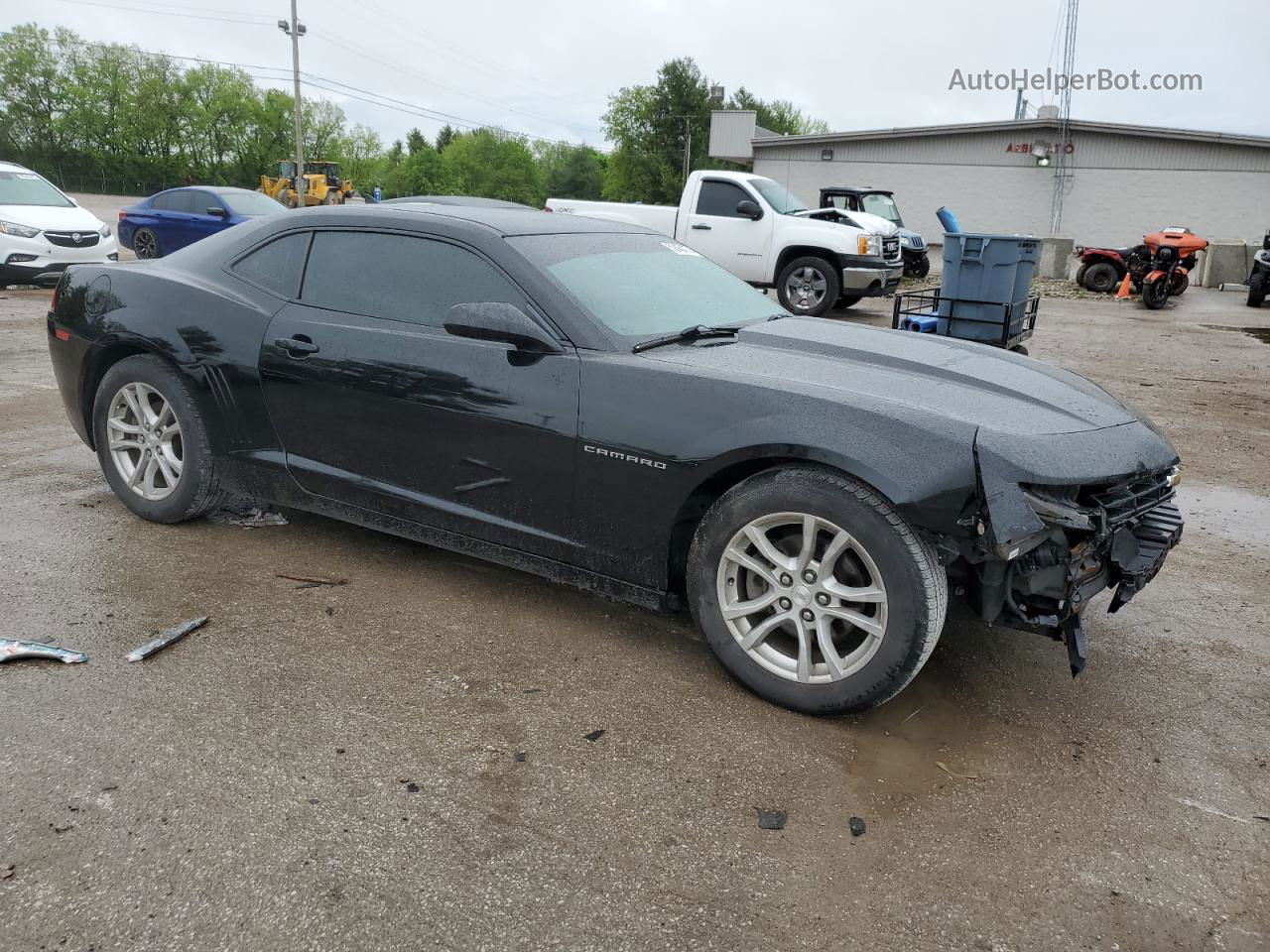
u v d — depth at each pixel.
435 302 3.52
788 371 3.11
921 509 2.59
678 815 2.43
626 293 3.53
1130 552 2.97
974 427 2.68
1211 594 4.07
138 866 2.15
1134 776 2.69
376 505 3.70
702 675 3.17
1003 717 3.00
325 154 91.75
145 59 85.19
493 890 2.14
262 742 2.66
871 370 3.20
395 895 2.10
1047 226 34.75
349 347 3.61
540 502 3.29
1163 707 3.09
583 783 2.54
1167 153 32.81
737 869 2.24
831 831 2.40
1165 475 3.15
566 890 2.15
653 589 3.18
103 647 3.16
